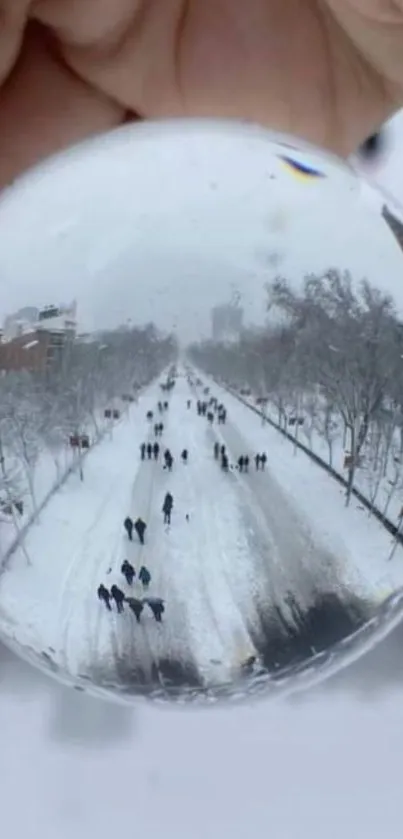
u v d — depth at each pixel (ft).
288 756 2.99
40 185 1.75
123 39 2.88
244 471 1.71
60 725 3.00
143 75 2.95
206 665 1.77
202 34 2.94
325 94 3.03
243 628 1.75
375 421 1.71
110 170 1.72
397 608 1.84
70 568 1.75
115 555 1.73
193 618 1.75
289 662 1.79
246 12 2.93
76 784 2.91
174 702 1.85
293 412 1.70
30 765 2.94
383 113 3.12
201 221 1.68
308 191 1.73
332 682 3.10
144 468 1.71
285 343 1.69
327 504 1.73
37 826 2.83
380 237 1.74
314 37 2.95
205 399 1.69
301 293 1.69
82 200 1.70
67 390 1.70
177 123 1.80
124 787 2.91
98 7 2.74
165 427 1.70
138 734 3.00
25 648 1.85
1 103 2.93
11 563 1.77
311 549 1.74
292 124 3.05
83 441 1.71
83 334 1.69
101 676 1.81
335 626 1.77
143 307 1.68
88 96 2.98
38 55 2.91
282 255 1.69
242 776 2.94
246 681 1.81
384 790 2.93
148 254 1.67
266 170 1.72
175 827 2.84
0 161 2.96
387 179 3.20
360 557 1.75
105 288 1.68
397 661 3.13
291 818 2.87
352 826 2.84
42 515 1.74
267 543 1.73
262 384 1.69
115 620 1.76
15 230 1.73
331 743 2.97
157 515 1.72
